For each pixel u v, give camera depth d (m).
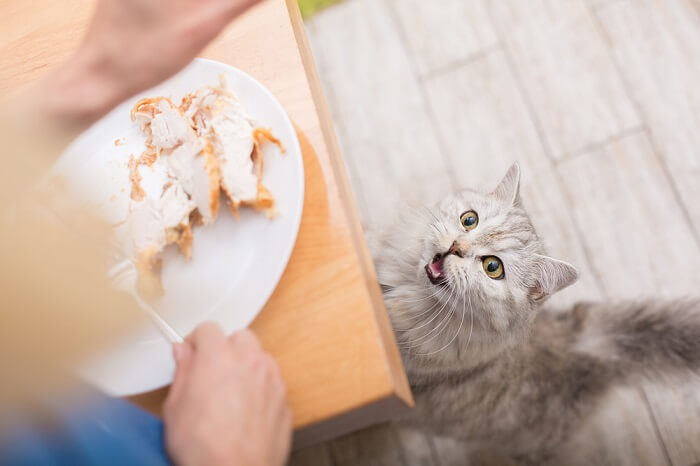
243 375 0.64
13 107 0.49
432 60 1.34
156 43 0.49
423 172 1.29
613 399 1.14
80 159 0.74
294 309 0.70
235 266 0.71
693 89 1.26
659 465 1.12
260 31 0.77
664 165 1.24
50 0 0.81
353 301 0.70
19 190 0.35
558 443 1.11
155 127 0.74
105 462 0.55
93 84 0.51
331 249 0.71
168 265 0.72
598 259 1.21
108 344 0.34
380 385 0.68
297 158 0.72
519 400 1.04
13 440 0.42
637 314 1.08
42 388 0.35
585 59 1.30
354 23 1.38
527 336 1.01
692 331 1.05
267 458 0.62
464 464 1.15
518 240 0.99
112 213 0.72
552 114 1.29
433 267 0.98
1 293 0.28
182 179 0.73
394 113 1.33
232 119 0.73
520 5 1.35
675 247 1.20
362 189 1.30
